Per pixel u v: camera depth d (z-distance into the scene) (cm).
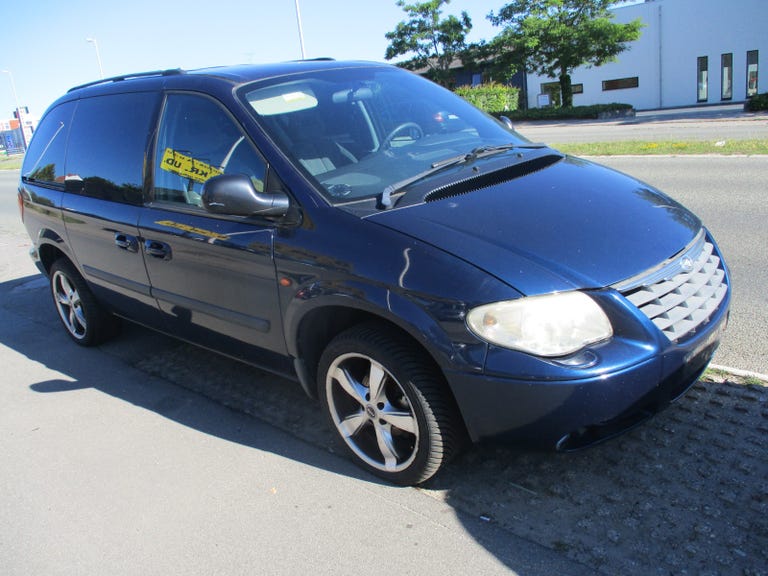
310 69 393
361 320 308
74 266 493
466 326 252
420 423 279
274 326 327
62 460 362
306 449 346
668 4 3731
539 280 251
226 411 396
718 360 385
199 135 363
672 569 237
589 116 3114
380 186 316
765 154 1053
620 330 253
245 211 304
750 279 513
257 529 289
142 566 275
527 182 324
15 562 287
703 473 284
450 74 3775
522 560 251
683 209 336
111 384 451
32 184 517
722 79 3662
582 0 3284
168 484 329
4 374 489
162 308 405
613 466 296
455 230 274
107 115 439
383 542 271
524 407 249
